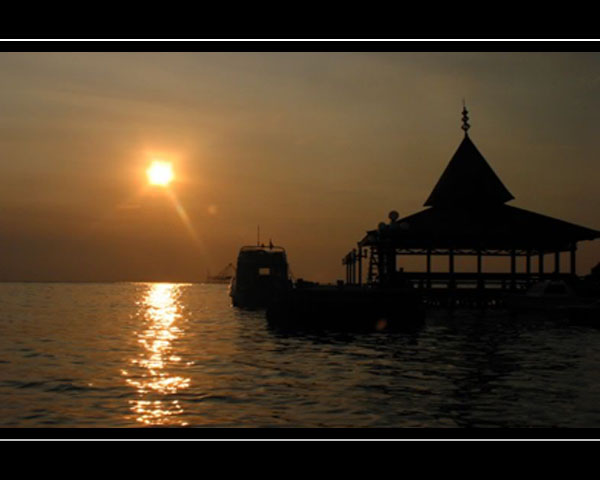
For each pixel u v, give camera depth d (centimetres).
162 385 1628
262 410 1311
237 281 5575
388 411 1289
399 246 4766
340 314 3312
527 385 1583
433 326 3512
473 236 4456
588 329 3312
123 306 7331
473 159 5072
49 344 2748
